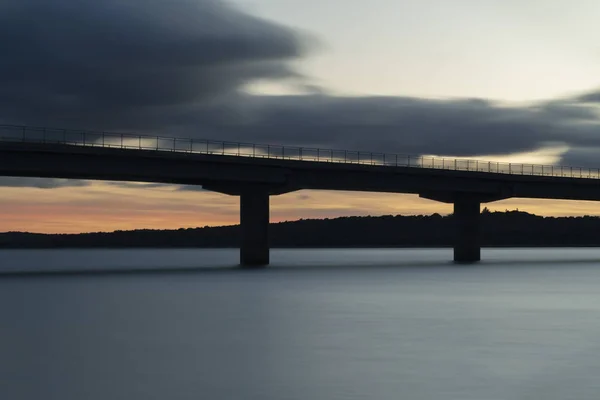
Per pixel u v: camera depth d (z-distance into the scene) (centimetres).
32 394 2278
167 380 2470
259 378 2500
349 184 10581
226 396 2252
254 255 10506
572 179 12569
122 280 7975
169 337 3416
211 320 4078
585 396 2267
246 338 3381
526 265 12469
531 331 3644
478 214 12625
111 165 8656
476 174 11588
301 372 2600
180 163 9150
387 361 2803
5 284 7300
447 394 2283
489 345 3194
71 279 8275
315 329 3703
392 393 2294
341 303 5106
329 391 2317
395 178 10969
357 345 3178
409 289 6531
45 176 8844
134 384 2409
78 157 8438
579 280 8012
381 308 4791
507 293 6116
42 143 8144
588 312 4559
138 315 4338
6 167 8062
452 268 11188
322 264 13488
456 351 3031
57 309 4666
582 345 3194
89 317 4216
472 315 4366
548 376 2542
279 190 10312
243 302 5175
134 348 3094
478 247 12731
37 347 3122
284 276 8700
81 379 2483
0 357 2883
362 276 8800
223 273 9344
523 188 12225
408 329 3706
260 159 9694
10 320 4078
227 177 9550
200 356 2906
